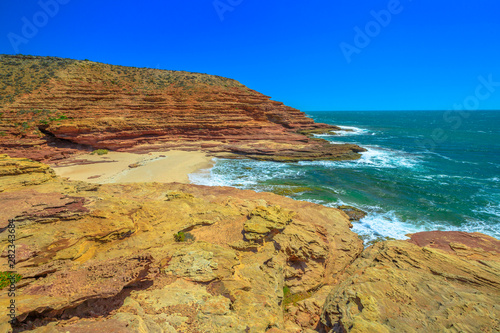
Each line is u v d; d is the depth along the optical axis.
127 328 6.30
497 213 20.45
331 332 8.25
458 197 23.69
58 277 8.23
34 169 15.46
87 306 7.34
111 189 20.48
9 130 35.97
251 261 11.81
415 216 20.16
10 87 42.72
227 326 7.45
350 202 22.80
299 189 25.77
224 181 28.25
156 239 12.30
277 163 36.72
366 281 10.19
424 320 7.90
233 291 9.36
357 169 33.62
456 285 10.30
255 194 22.73
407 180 28.81
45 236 9.97
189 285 9.06
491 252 14.11
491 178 29.48
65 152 36.22
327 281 13.21
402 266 11.93
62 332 5.93
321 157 39.03
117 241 11.58
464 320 7.79
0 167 14.00
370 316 8.01
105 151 38.44
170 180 27.88
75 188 15.07
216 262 10.48
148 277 8.95
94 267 8.67
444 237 16.45
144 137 43.59
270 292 9.96
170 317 7.34
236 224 14.71
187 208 15.97
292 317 10.12
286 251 13.12
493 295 9.30
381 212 20.88
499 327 7.45
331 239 15.84
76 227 10.88
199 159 37.31
